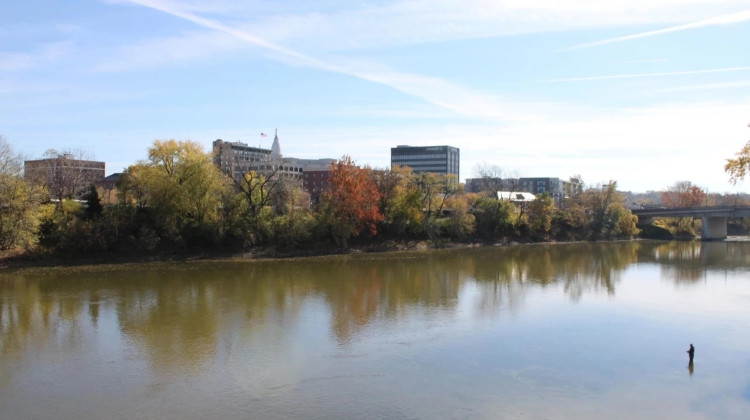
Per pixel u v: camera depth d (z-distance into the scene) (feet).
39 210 236.02
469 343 126.72
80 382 102.47
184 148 271.90
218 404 92.53
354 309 160.35
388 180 348.79
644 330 139.13
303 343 126.00
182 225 264.11
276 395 96.32
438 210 377.50
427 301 172.76
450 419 87.30
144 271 225.15
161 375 105.81
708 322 147.54
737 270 256.11
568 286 204.23
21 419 87.56
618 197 466.29
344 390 98.43
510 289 196.44
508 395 96.89
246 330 136.56
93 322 143.33
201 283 200.95
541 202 418.10
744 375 107.55
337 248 307.99
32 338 129.29
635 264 279.49
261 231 282.15
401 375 106.01
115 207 261.24
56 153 366.84
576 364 113.19
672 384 102.83
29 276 207.82
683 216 492.95
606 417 88.84
